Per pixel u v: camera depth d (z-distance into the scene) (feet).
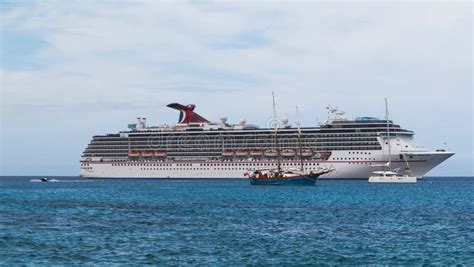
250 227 375.86
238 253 281.54
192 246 299.79
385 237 331.77
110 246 298.76
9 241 310.45
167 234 342.03
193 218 433.07
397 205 570.87
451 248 295.89
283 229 365.81
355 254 280.31
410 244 307.78
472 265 256.52
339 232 352.28
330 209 516.73
